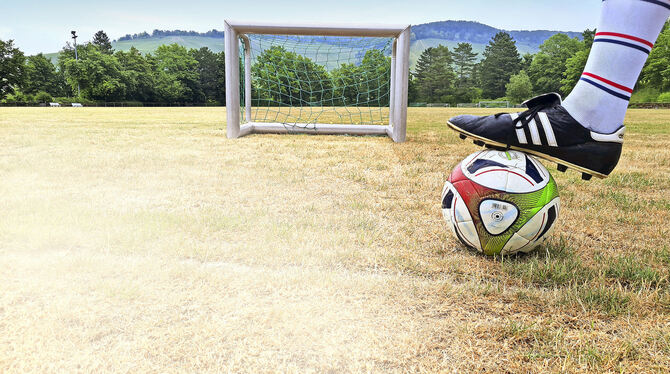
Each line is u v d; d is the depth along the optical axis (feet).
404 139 26.71
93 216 9.46
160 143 23.53
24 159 17.03
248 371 4.31
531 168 7.63
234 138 26.81
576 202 11.94
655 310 5.80
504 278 6.93
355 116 52.47
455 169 8.32
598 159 7.14
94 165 16.10
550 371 4.48
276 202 11.50
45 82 230.89
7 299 5.66
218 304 5.65
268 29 26.35
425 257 7.74
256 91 40.55
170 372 4.27
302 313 5.48
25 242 7.82
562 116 7.19
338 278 6.55
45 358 4.45
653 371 4.47
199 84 237.45
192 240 8.13
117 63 213.25
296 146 23.35
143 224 8.94
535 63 243.19
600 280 6.79
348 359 4.58
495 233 7.55
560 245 8.50
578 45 234.99
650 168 17.94
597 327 5.38
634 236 9.16
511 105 211.41
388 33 26.08
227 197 11.89
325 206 11.16
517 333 5.16
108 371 4.26
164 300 5.73
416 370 4.45
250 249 7.68
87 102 189.98
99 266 6.77
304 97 57.52
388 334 5.09
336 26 26.30
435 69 241.76
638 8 6.42
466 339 5.04
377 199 12.04
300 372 4.33
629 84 6.80
